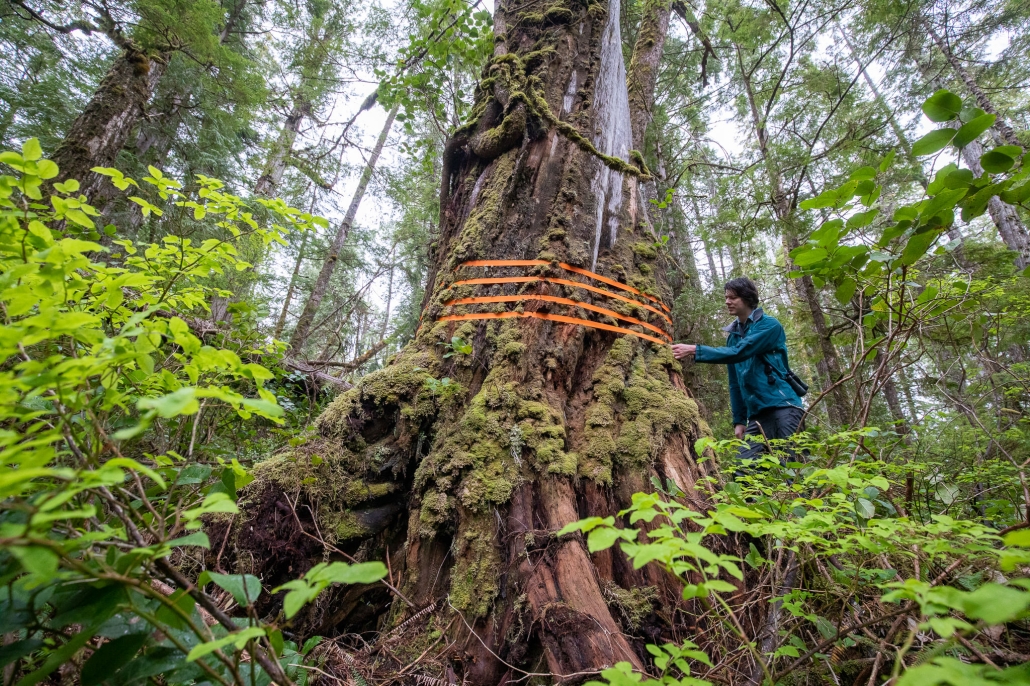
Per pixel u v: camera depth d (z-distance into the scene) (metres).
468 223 2.72
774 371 2.63
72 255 0.92
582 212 2.65
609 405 2.10
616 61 3.46
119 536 0.81
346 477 1.92
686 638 1.45
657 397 2.14
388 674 1.40
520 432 1.87
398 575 1.77
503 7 3.66
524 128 2.85
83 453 0.80
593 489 1.83
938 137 1.19
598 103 3.19
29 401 0.87
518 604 1.49
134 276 1.03
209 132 6.76
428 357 2.27
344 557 1.78
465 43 4.51
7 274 0.77
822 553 1.20
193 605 0.77
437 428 2.01
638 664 1.30
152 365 0.88
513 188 2.64
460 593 1.56
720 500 1.63
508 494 1.71
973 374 2.97
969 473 2.43
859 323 1.80
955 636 0.75
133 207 5.23
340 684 1.29
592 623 1.38
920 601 0.62
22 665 0.99
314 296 7.82
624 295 2.49
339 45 7.05
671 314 2.76
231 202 1.51
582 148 2.86
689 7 7.15
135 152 6.08
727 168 7.03
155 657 0.75
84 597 0.68
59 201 1.13
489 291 2.37
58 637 0.92
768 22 6.39
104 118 4.50
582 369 2.28
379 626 1.71
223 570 1.58
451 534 1.74
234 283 4.66
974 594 0.55
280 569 1.68
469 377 2.18
